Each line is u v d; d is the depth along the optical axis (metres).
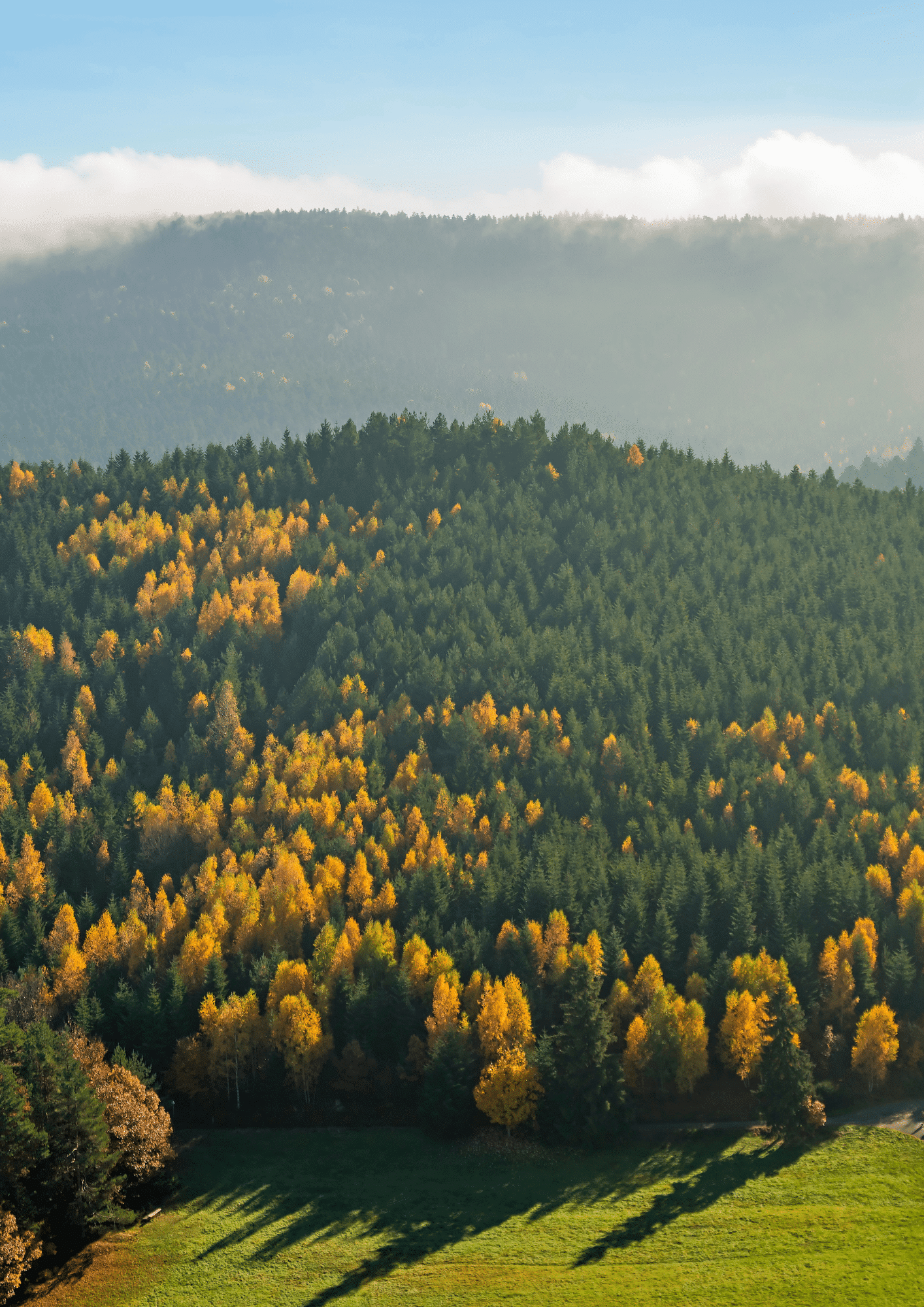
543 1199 87.94
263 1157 96.62
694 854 135.12
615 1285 74.69
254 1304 73.25
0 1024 87.00
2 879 139.12
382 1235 82.38
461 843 146.00
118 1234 82.00
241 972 118.62
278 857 137.00
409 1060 106.88
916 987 115.12
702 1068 103.31
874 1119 100.50
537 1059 99.62
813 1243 79.12
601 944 116.31
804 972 115.19
